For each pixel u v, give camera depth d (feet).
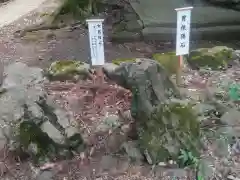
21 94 7.84
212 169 6.75
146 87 7.07
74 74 9.52
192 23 13.33
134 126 7.33
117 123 7.82
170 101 7.07
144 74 7.09
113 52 12.34
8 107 7.57
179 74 9.10
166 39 13.09
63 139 6.91
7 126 7.32
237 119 7.88
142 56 11.99
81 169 6.88
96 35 8.29
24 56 12.50
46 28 14.78
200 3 15.25
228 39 13.28
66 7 15.11
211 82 9.51
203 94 8.70
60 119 7.27
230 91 8.82
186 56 10.66
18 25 15.38
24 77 8.86
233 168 6.85
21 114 7.23
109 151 7.22
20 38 14.08
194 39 13.20
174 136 6.91
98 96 8.82
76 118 7.94
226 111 8.11
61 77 9.48
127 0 15.52
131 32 13.37
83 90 8.97
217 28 13.29
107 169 6.88
